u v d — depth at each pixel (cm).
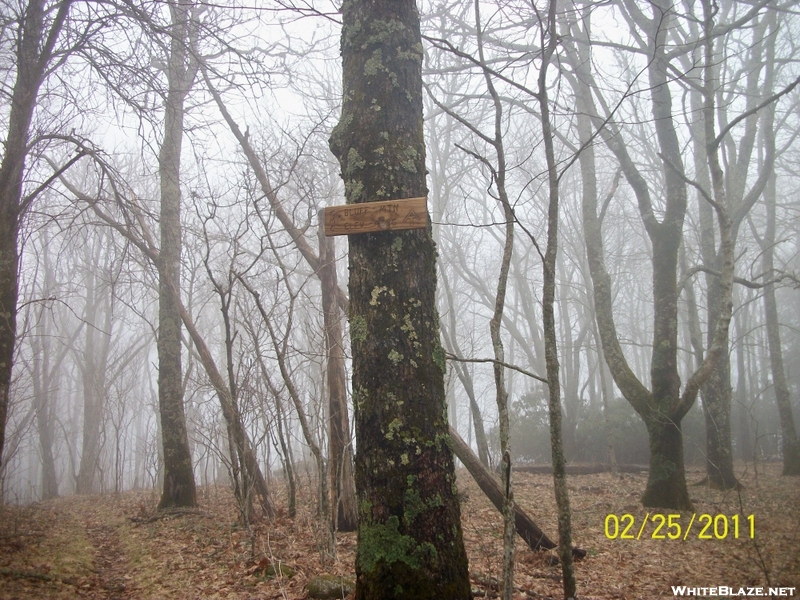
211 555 684
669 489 908
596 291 1066
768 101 743
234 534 769
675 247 991
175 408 1036
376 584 324
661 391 929
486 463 1312
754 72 1573
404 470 336
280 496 1105
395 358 350
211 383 926
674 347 941
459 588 329
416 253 369
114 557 717
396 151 382
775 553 628
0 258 705
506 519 378
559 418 447
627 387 966
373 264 366
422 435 342
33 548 690
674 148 1040
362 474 346
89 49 861
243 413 821
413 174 384
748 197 1315
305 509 905
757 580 547
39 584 561
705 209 1414
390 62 398
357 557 339
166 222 1120
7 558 624
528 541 684
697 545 700
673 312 957
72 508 1198
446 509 338
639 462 1769
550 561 641
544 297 463
